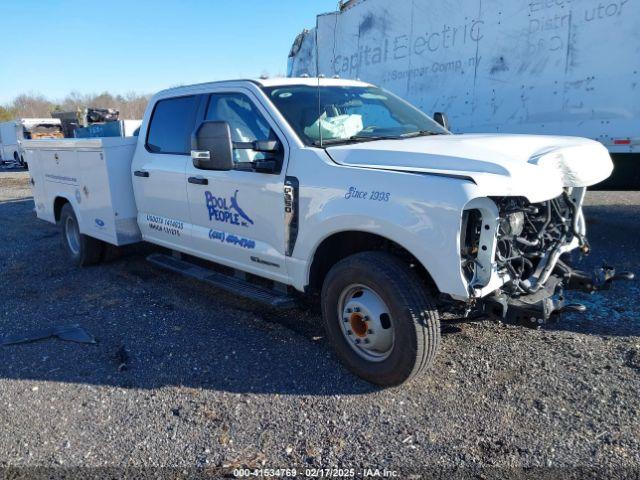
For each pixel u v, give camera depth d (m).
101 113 13.38
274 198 4.16
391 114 4.86
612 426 3.17
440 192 3.18
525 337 4.36
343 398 3.62
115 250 7.12
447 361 4.02
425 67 8.19
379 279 3.50
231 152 4.01
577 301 5.05
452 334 4.46
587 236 7.50
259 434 3.29
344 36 9.57
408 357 3.47
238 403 3.62
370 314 3.64
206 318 5.11
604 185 6.57
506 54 7.12
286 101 4.38
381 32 8.80
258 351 4.36
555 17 6.56
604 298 5.10
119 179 5.95
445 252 3.18
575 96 6.52
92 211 6.37
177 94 5.36
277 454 3.10
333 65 9.90
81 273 6.82
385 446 3.12
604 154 3.92
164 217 5.58
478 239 3.29
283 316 5.06
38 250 8.33
